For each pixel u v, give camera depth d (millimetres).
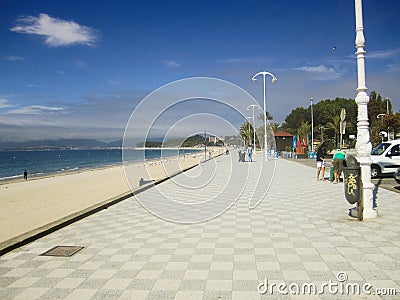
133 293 3889
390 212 7434
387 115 38438
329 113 66312
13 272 4637
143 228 6891
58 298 3824
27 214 9461
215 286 4012
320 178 15617
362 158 7031
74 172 30172
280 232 6211
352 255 4852
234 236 6070
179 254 5176
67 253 5379
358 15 6945
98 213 8633
